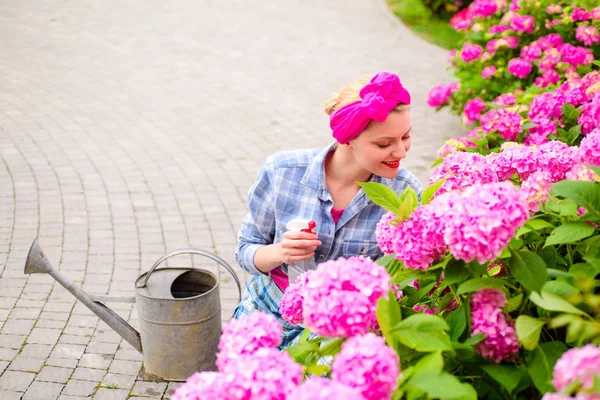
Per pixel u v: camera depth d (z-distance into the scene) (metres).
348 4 13.23
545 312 1.71
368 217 2.47
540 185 1.99
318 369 1.70
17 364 3.63
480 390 1.75
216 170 6.24
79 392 3.42
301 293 1.95
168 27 11.34
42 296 4.26
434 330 1.57
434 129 7.28
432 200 1.97
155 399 3.32
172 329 3.18
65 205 5.46
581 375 1.26
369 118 2.16
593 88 3.60
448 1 11.83
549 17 5.80
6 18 11.42
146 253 4.83
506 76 6.02
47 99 7.97
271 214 2.58
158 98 8.19
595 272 1.79
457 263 1.75
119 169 6.18
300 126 7.40
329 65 9.60
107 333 3.91
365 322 1.58
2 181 5.84
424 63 9.69
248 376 1.43
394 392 1.49
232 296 4.34
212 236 5.10
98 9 12.26
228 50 10.21
